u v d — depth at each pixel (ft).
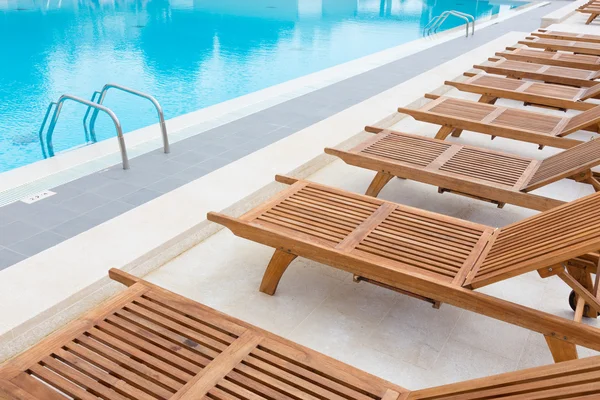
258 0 61.26
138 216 11.51
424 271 8.61
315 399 6.35
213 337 7.31
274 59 35.42
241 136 16.42
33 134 21.35
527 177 12.12
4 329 8.12
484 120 15.65
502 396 5.72
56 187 12.96
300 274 10.71
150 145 15.75
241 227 9.80
